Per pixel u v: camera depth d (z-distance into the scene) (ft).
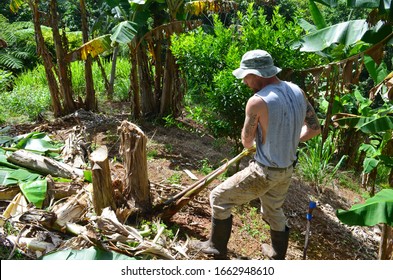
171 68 22.27
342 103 20.13
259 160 10.20
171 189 13.93
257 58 9.98
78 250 9.92
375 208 9.45
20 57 36.60
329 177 19.66
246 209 14.74
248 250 12.59
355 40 11.82
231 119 14.96
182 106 24.57
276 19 16.06
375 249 15.40
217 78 14.52
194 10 21.09
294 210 16.11
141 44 22.27
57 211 11.66
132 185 12.28
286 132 9.87
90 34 22.90
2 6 43.45
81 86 28.89
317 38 12.48
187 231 12.65
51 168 14.11
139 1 19.49
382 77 14.76
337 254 14.30
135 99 22.50
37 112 23.97
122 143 12.25
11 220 11.30
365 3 10.80
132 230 10.64
